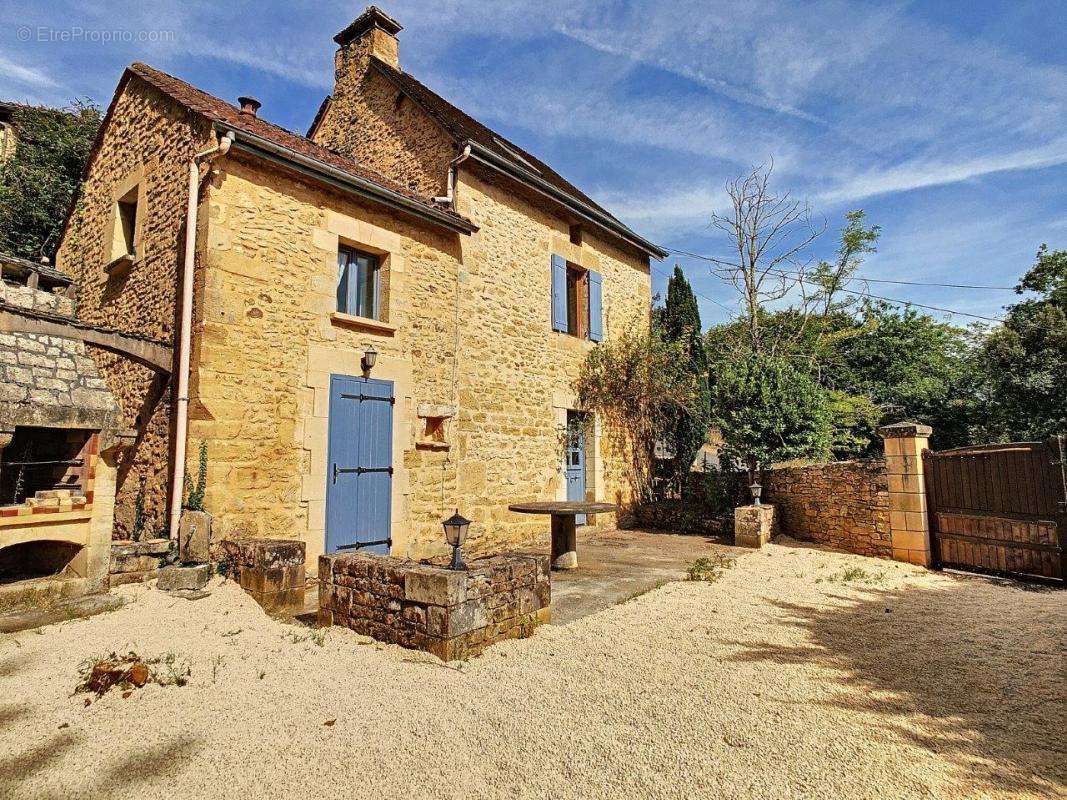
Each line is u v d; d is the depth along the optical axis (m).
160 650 3.52
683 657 3.81
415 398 7.08
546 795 2.24
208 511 5.16
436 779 2.34
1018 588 5.96
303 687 3.13
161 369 5.33
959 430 13.38
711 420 10.34
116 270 6.94
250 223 5.67
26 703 2.86
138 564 4.52
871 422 12.81
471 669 3.46
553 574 6.45
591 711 2.96
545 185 8.80
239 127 5.41
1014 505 6.45
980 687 3.34
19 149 10.43
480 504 7.84
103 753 2.47
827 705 3.08
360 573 4.07
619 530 10.09
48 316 4.46
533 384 8.85
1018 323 13.74
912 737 2.73
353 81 9.81
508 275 8.57
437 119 8.12
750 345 16.38
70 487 4.45
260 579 4.61
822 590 5.76
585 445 9.96
